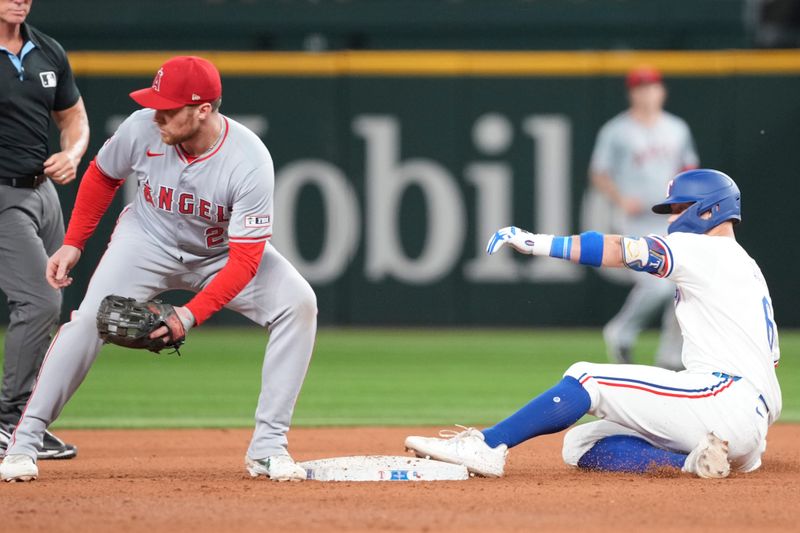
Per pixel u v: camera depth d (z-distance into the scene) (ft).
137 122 59.41
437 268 177.78
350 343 164.25
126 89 174.19
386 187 177.58
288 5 185.26
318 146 177.17
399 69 176.86
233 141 58.39
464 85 176.96
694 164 144.56
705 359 62.85
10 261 71.61
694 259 62.69
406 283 177.99
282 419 62.69
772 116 175.22
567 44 186.19
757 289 63.36
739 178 176.14
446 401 111.86
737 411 61.93
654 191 142.51
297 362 61.98
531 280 177.78
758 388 62.39
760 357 62.64
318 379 128.98
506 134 177.17
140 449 80.23
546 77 176.65
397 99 177.17
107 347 159.43
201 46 185.98
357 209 177.58
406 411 104.68
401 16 185.16
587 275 177.58
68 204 171.42
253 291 61.11
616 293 177.58
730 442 62.34
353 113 177.06
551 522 51.08
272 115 177.17
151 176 59.31
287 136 177.17
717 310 62.64
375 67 176.86
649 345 162.81
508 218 177.58
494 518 51.88
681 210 65.67
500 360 145.79
